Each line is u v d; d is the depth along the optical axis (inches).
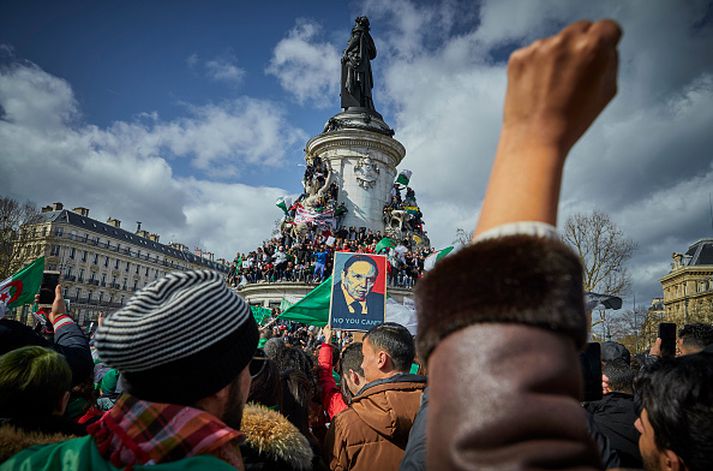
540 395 24.9
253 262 1142.3
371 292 294.7
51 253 3270.2
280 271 1060.5
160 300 63.7
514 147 31.0
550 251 27.9
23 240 1525.6
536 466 23.0
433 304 29.5
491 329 26.3
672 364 76.6
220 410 65.8
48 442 68.6
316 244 1068.5
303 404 143.1
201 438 56.9
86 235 3550.7
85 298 3476.9
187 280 66.6
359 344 166.6
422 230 1261.1
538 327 26.2
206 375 62.1
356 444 123.3
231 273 1273.4
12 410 86.0
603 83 28.3
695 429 67.5
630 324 1573.6
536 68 29.5
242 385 69.8
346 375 161.9
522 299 26.1
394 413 122.6
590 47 26.9
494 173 32.7
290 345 173.0
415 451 88.8
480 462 23.7
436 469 26.1
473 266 28.5
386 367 137.9
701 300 2458.2
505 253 28.0
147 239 4151.1
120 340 59.7
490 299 26.6
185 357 60.4
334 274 296.7
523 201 29.9
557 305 26.1
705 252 2859.3
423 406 96.8
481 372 25.5
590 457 25.3
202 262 4677.7
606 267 1232.2
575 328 26.9
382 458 121.7
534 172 30.1
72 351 133.7
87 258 3538.4
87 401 139.8
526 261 27.3
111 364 60.9
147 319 60.1
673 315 2891.2
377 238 1101.1
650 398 75.4
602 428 124.3
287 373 145.6
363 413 124.8
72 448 57.0
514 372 25.0
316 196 1152.8
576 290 27.9
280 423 95.4
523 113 30.6
